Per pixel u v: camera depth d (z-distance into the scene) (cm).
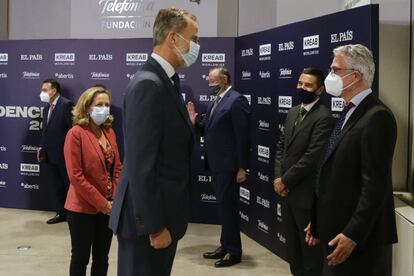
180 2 550
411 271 236
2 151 545
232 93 373
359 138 187
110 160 266
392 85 299
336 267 195
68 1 598
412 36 293
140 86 173
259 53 420
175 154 184
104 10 566
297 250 299
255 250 417
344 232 184
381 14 296
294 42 364
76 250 258
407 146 298
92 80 515
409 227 238
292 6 479
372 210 180
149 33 560
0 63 537
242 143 362
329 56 323
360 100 196
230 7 552
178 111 183
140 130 170
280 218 391
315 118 287
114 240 437
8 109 539
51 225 485
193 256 401
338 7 446
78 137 253
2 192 551
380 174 181
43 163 534
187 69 484
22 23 613
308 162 281
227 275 358
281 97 384
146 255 186
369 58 196
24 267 366
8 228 471
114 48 508
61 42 520
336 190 194
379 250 196
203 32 547
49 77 526
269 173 407
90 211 256
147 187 171
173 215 183
